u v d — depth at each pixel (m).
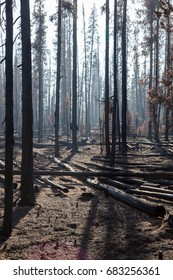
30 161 12.69
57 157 25.72
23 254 8.24
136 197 12.41
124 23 27.33
